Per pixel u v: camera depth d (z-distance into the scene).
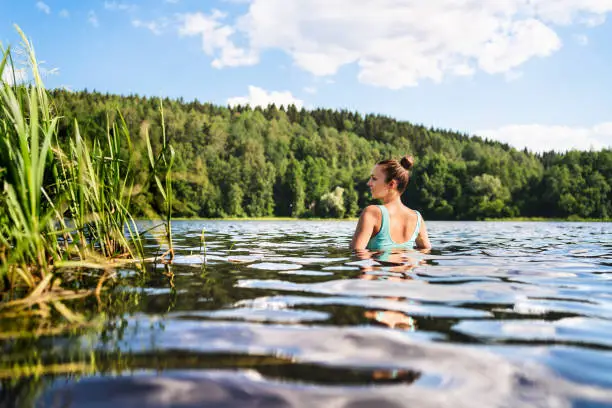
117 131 2.86
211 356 1.00
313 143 87.50
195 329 1.20
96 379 0.87
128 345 1.07
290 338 1.13
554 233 8.66
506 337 1.16
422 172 59.12
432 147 101.44
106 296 1.64
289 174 65.56
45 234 2.11
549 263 2.85
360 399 0.80
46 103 2.29
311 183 67.69
